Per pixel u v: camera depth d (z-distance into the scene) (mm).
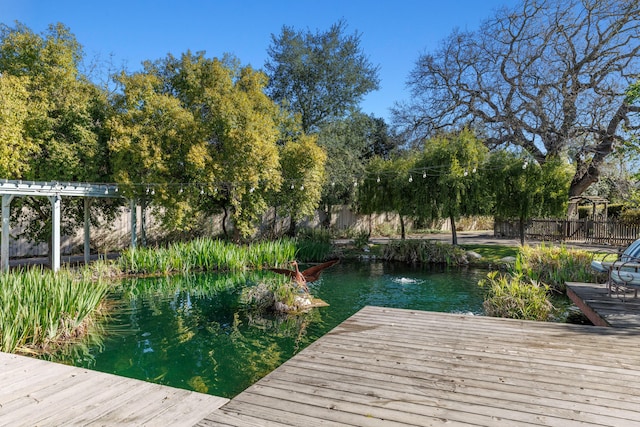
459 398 2918
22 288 6746
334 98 22031
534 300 6973
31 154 12156
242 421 2600
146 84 13484
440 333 4590
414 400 2887
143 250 12812
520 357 3789
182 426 2643
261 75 16469
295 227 20891
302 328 7355
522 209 15070
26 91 11531
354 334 4562
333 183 20484
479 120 22828
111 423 2693
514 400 2883
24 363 3947
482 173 15148
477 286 11148
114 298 9664
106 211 15469
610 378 3283
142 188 13383
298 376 3334
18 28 12500
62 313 6613
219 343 6539
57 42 12711
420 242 16125
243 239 17172
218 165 13734
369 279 12336
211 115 14516
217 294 10141
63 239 16453
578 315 7824
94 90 13906
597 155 19406
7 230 10523
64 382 3438
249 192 14641
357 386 3131
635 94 12625
